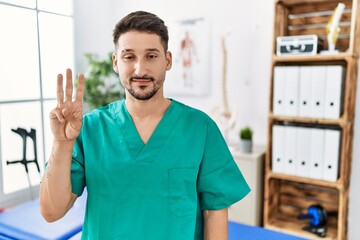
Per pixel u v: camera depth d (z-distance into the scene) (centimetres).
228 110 259
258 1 254
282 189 260
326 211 231
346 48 221
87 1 308
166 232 84
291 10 236
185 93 293
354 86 212
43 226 154
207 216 94
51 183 77
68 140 76
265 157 245
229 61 271
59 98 73
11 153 255
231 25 266
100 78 298
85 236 90
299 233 225
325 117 209
